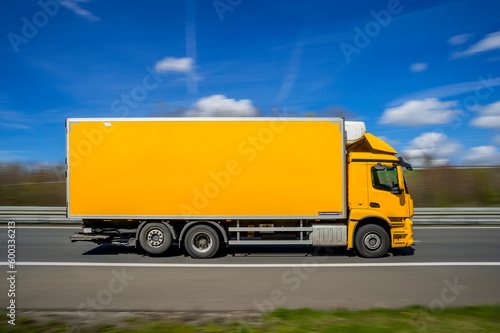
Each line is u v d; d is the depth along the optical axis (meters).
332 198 8.65
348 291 6.12
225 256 9.02
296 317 4.68
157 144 8.61
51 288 6.26
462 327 4.30
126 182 8.61
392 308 5.21
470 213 13.83
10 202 17.78
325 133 8.65
